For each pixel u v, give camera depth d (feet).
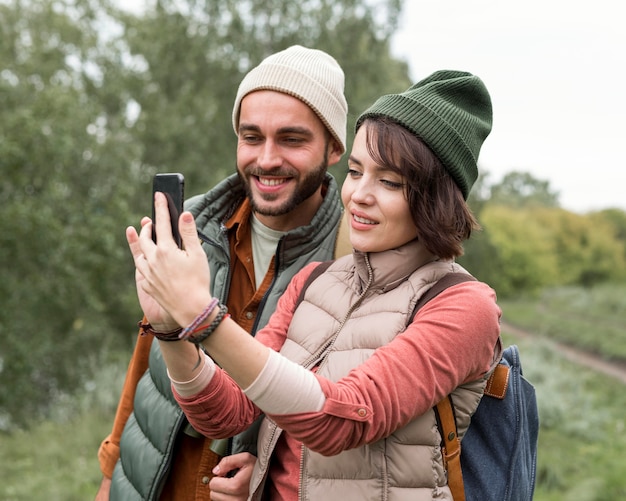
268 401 4.26
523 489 5.39
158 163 48.49
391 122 4.89
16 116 36.27
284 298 5.78
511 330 77.51
